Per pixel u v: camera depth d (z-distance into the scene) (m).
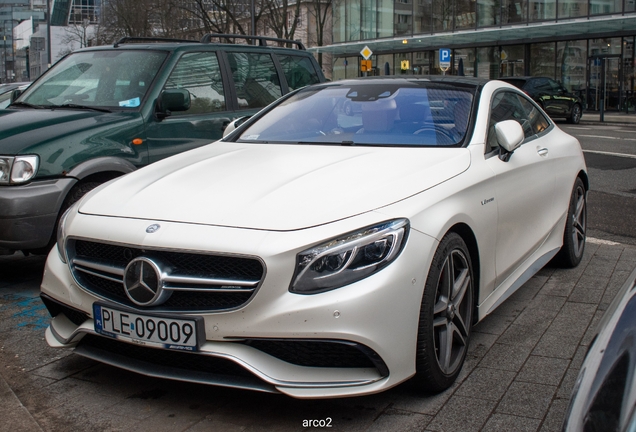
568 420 1.62
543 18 29.94
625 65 28.28
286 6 37.50
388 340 2.77
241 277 2.79
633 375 1.53
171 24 39.28
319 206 2.93
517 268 4.26
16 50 124.94
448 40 34.06
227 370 2.89
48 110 5.57
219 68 6.47
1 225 4.59
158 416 3.00
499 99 4.47
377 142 3.89
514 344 3.83
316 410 3.04
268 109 4.70
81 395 3.23
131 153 5.33
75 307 3.18
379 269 2.78
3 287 5.09
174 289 2.85
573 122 24.48
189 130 5.88
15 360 3.67
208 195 3.15
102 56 6.24
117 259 3.07
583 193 5.54
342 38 41.34
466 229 3.38
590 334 3.97
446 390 3.23
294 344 2.77
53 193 4.72
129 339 2.93
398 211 2.96
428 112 4.07
